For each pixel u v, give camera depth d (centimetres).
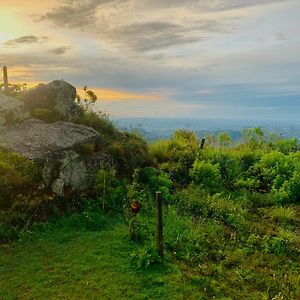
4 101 1683
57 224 1220
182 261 1094
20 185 1238
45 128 1617
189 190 1641
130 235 1177
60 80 1966
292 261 1146
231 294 955
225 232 1310
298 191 1684
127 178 1599
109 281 967
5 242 1107
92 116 1930
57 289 926
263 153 2081
